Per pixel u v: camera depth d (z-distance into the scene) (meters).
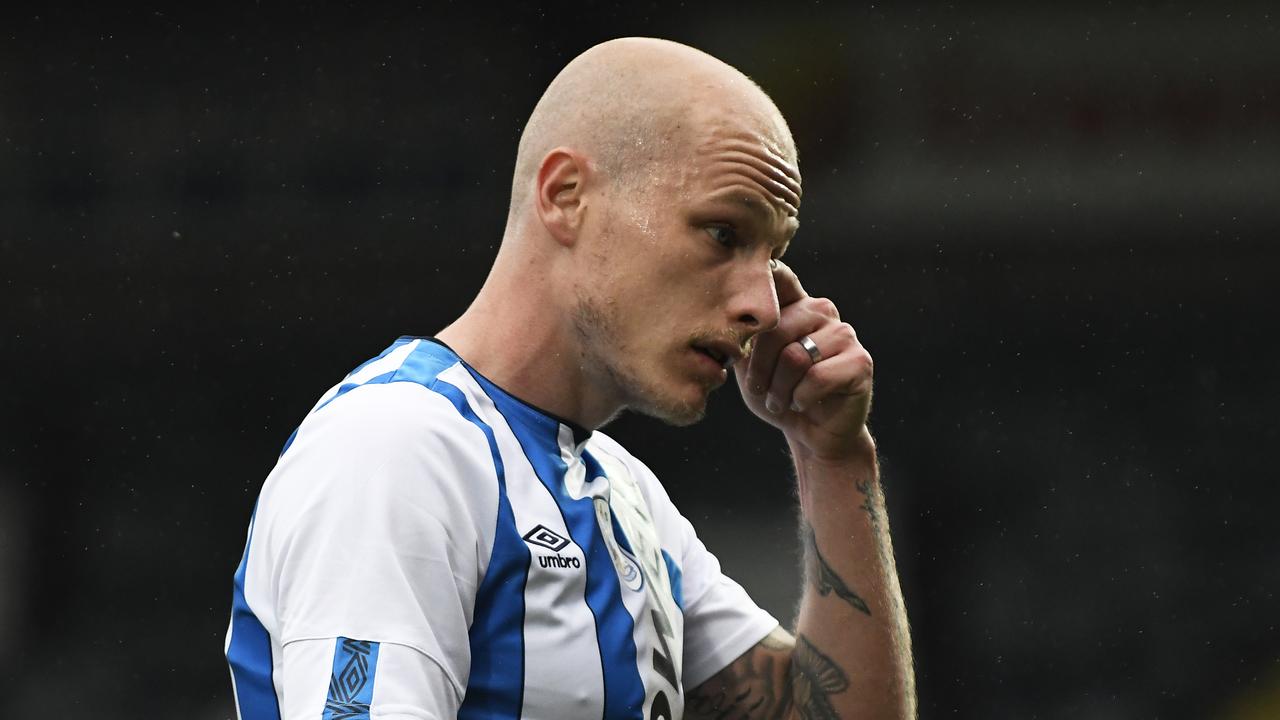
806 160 33.34
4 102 31.16
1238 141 32.97
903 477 31.84
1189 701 29.64
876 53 33.19
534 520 6.52
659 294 6.69
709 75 6.89
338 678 5.66
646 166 6.70
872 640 7.75
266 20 31.31
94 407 29.98
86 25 31.22
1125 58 33.03
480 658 6.23
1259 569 30.64
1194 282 32.66
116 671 28.98
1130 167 32.81
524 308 6.95
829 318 7.78
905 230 32.88
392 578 5.86
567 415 7.03
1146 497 31.19
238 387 30.53
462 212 31.91
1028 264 32.97
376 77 32.31
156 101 31.61
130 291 30.50
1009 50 33.50
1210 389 32.00
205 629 29.39
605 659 6.53
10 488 29.61
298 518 6.05
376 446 6.13
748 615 8.15
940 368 32.44
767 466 29.14
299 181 31.84
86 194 30.97
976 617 30.61
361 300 31.14
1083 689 29.97
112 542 29.53
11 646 29.02
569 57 33.03
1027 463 31.80
